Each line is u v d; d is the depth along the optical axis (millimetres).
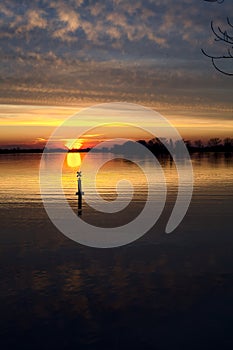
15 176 56219
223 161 106812
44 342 8625
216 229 20375
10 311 10195
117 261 14773
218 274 13102
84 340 8711
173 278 12766
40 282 12398
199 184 42750
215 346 8406
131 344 8523
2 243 17750
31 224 22062
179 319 9695
